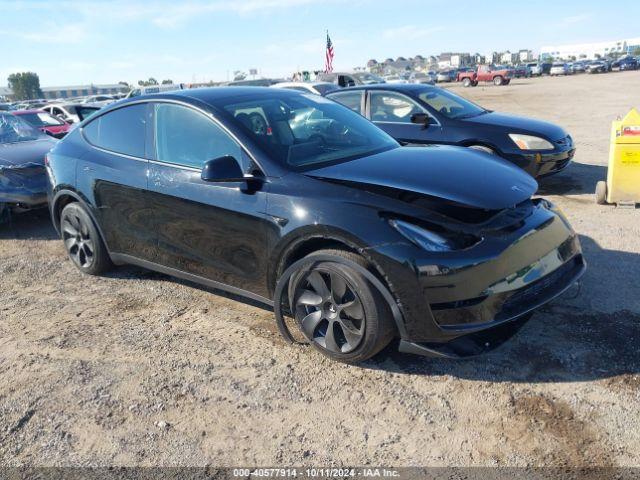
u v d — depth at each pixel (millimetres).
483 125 7070
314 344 3359
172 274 4215
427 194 3055
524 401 2861
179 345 3652
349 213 3029
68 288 4746
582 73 60531
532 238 3098
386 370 3227
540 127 7074
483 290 2861
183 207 3812
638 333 3398
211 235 3707
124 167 4238
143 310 4227
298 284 3295
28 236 6438
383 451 2586
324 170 3398
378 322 3008
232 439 2729
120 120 4426
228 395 3078
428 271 2816
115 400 3086
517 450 2529
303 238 3176
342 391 3059
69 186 4703
